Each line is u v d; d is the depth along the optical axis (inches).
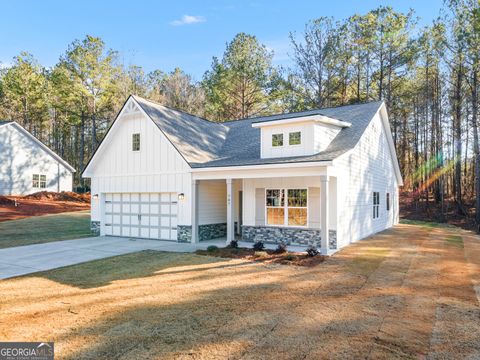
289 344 203.5
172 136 613.3
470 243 569.0
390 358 186.9
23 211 922.1
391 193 839.1
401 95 1172.5
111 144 687.7
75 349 199.6
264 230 569.9
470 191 1239.5
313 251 442.0
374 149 692.7
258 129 738.2
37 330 225.8
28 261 438.0
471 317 242.5
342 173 529.3
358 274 358.9
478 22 759.1
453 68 933.2
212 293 299.1
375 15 1122.7
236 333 218.7
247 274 361.4
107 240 620.7
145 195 647.1
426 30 1059.3
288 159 511.2
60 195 1165.1
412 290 304.0
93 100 1517.0
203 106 1517.0
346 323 232.4
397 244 544.4
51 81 1614.2
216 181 634.2
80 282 341.4
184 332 220.8
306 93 1203.9
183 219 593.3
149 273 372.5
